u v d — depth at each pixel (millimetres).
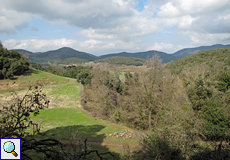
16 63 44031
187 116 15742
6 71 41094
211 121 14203
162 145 7453
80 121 24047
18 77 43531
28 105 3859
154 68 22391
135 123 24453
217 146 5539
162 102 21922
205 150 6133
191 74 27359
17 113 3752
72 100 34469
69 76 67688
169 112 18922
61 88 42000
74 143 4379
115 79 35375
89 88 36656
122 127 22406
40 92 4152
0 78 39969
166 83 22984
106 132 19344
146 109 22312
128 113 24781
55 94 37062
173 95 22156
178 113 17141
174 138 7594
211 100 15523
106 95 30094
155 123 21328
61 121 23219
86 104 32156
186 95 18750
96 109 29312
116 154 11336
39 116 24859
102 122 24344
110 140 16328
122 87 36219
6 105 3908
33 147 3086
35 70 55938
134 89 24891
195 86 17797
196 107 16328
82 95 34500
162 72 23266
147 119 23141
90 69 46750
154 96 22500
